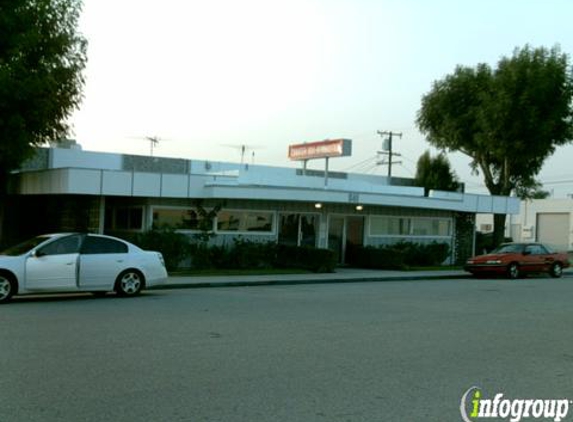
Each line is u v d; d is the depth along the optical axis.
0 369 8.02
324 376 8.08
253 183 25.66
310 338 10.67
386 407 6.80
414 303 16.20
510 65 34.12
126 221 25.48
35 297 16.08
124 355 8.95
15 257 14.82
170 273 22.55
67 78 21.27
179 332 10.88
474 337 11.29
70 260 15.34
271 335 10.84
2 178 22.86
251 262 25.77
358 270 27.06
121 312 13.20
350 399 7.06
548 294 19.62
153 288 18.89
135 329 11.06
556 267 28.47
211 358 8.92
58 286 15.17
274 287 20.27
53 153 27.73
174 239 23.61
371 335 11.13
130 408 6.52
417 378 8.12
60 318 12.17
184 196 23.84
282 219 27.20
